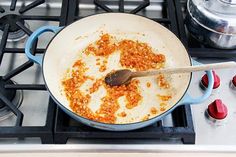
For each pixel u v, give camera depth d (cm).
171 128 62
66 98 68
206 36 73
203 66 62
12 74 70
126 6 91
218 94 69
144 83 70
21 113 63
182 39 77
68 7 84
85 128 62
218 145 62
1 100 65
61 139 62
